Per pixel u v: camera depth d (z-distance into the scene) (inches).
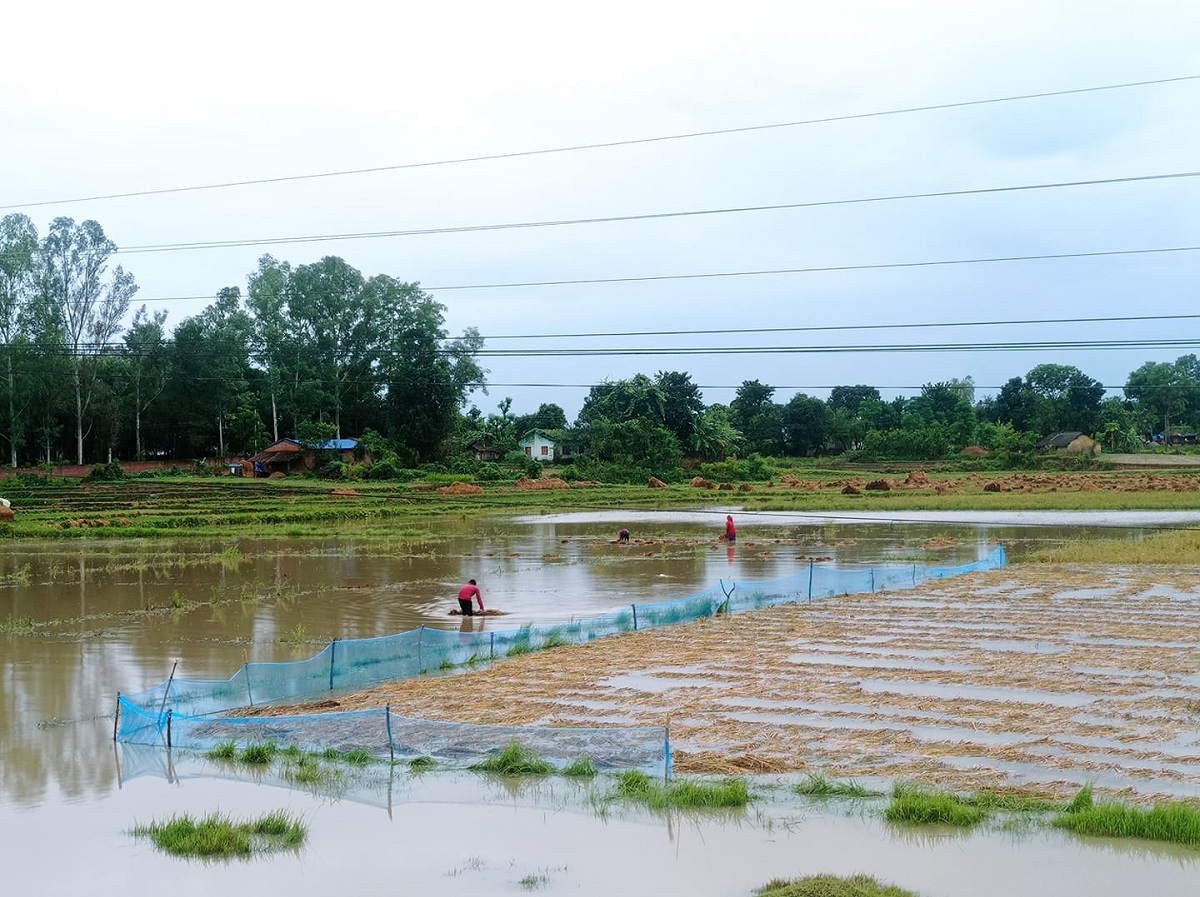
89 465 3961.6
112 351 3720.5
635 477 4180.6
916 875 421.7
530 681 797.2
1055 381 6988.2
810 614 1115.3
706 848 459.2
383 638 862.5
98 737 668.1
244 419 4276.6
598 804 522.6
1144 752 578.2
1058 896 398.6
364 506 2864.2
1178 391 6934.1
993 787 525.0
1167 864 428.8
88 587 1395.2
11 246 3661.4
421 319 4601.4
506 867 443.8
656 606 1088.2
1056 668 808.9
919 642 934.4
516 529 2352.4
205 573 1544.0
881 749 596.4
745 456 5664.4
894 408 6742.1
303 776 578.9
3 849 474.0
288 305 4608.8
